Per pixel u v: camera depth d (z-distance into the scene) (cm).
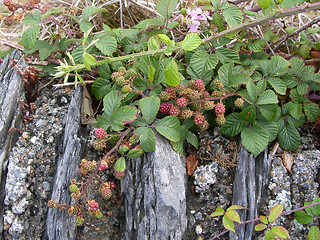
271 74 48
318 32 58
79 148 49
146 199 43
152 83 47
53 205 41
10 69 52
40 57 51
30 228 44
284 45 61
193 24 47
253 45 52
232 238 43
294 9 42
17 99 50
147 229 42
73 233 44
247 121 46
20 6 50
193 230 45
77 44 57
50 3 62
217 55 50
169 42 42
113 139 46
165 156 44
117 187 48
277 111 49
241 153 47
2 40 53
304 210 44
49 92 54
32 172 47
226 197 46
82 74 54
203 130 49
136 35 52
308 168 48
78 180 47
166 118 43
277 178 47
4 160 46
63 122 50
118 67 50
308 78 49
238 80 46
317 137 53
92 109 54
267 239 39
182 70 50
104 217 46
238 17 47
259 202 45
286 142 49
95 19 64
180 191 44
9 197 44
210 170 47
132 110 43
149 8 62
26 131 50
